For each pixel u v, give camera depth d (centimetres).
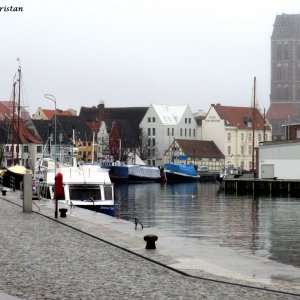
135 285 1947
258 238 5041
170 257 2503
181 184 18938
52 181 6794
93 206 5966
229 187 13662
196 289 1895
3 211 4919
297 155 13025
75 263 2364
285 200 11038
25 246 2839
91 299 1742
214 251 3119
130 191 14612
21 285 1927
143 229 3844
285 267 2597
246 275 2220
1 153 18212
